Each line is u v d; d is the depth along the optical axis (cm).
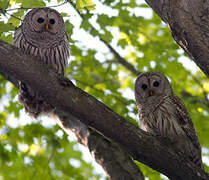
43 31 884
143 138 651
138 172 748
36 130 1232
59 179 1323
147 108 991
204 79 1448
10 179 1238
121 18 1260
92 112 630
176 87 1281
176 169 670
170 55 1376
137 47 1416
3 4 830
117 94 1255
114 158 761
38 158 1238
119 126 639
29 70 611
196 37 622
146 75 1040
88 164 1437
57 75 625
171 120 948
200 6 620
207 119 1305
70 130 845
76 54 1420
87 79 1338
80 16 1103
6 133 1239
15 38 903
